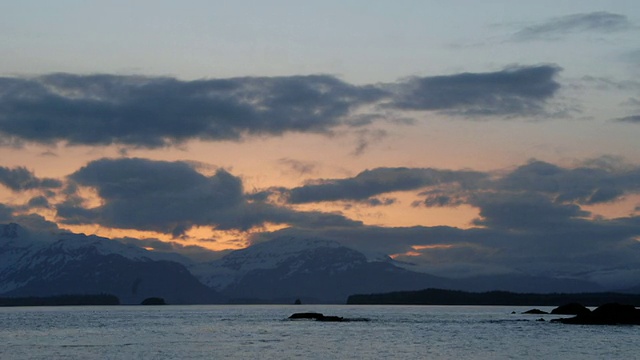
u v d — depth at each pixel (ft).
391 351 445.37
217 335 574.15
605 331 583.58
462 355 423.64
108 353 430.61
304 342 504.84
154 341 513.86
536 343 488.02
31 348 462.19
